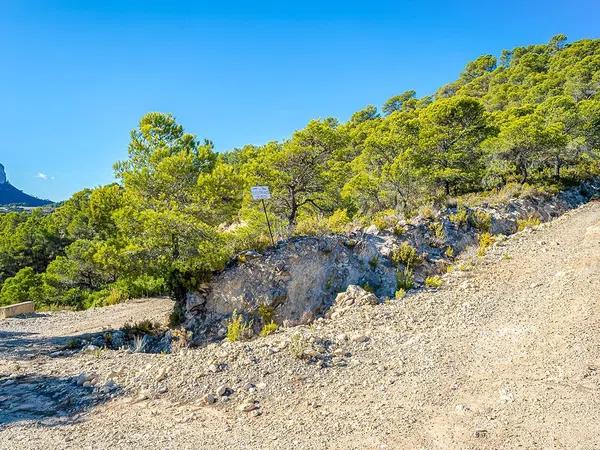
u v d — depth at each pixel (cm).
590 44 8269
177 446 509
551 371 608
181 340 1287
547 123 3822
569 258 1246
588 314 777
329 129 1959
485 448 448
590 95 5872
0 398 726
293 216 2053
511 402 538
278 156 1973
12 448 530
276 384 670
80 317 1828
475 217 2055
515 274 1228
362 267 1491
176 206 1597
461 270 1432
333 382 667
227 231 1769
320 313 1327
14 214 6162
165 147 1733
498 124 4066
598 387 548
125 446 517
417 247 1670
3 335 1446
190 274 1513
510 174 3603
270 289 1398
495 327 820
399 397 592
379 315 991
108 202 2989
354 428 520
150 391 689
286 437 515
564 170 3941
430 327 876
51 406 682
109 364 896
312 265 1438
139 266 1584
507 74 8938
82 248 2811
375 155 3353
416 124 3544
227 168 1564
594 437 446
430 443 468
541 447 439
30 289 3044
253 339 1007
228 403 629
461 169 3089
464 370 655
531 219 2330
